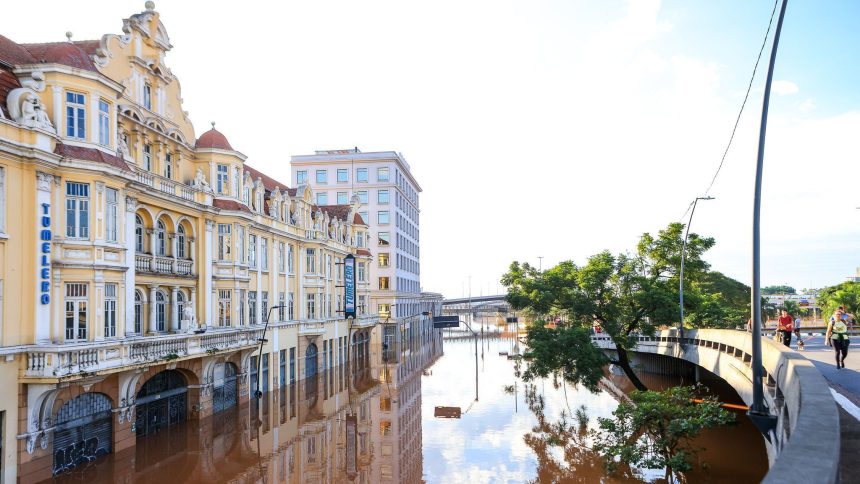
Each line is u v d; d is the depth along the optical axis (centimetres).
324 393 4362
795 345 2486
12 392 1892
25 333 1961
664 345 3550
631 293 3528
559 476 2342
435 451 2800
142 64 2752
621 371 4981
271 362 3938
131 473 2241
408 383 4991
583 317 3591
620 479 2255
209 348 2905
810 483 370
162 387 2725
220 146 3322
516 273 3834
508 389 4578
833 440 468
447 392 4500
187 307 2836
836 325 1653
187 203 2969
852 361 1828
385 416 3619
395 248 8525
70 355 1986
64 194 2112
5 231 1895
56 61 2117
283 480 2322
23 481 1906
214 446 2714
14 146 1906
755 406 1066
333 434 3136
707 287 5953
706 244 3712
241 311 3509
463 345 9725
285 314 4256
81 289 2139
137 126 2691
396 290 8506
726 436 2745
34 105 2012
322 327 4819
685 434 1994
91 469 2178
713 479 2152
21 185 1970
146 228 2727
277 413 3584
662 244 3753
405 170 9262
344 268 5772
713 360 2350
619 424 2245
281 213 4266
